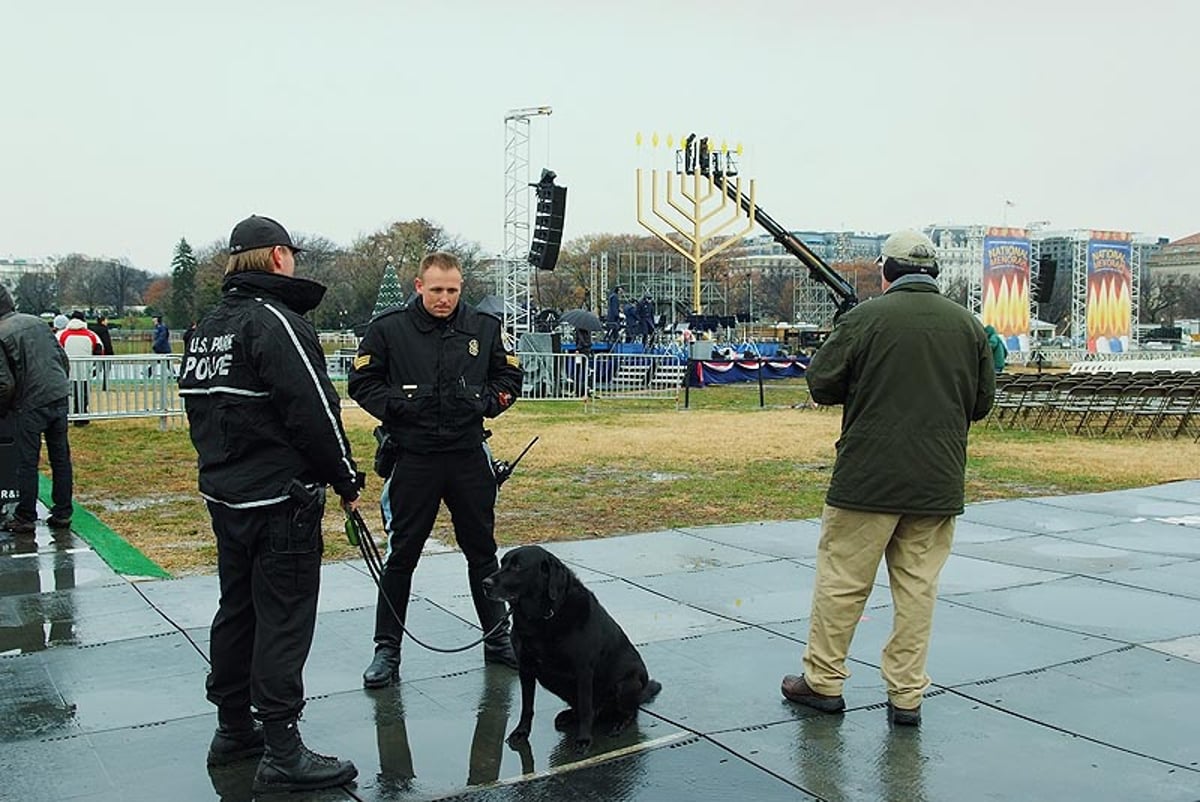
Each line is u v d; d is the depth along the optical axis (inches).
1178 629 237.0
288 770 151.1
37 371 336.2
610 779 156.4
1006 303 1433.3
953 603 258.5
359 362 194.5
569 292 3408.0
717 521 374.6
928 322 171.8
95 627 233.5
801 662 212.1
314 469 153.0
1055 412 856.9
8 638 225.3
